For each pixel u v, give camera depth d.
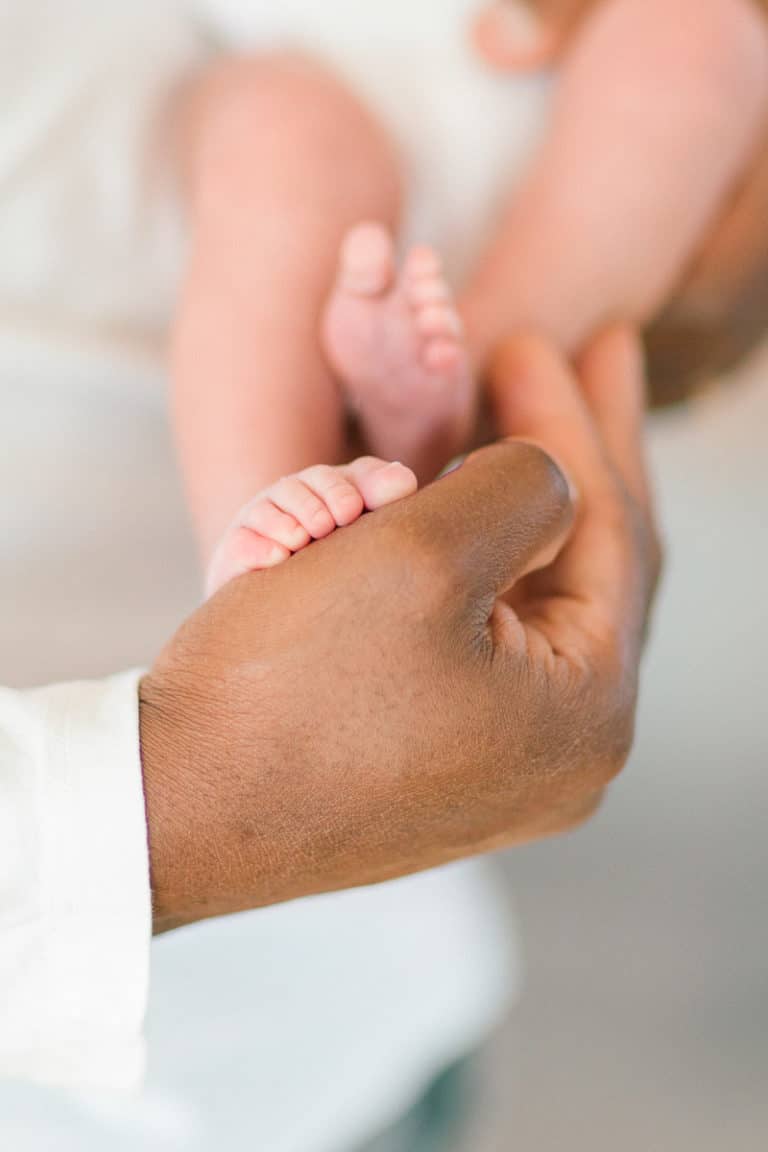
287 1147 0.95
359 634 0.44
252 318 0.73
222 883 0.47
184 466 0.71
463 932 1.05
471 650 0.45
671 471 1.65
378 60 0.91
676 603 1.60
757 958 1.35
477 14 0.94
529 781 0.48
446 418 0.72
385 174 0.81
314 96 0.80
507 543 0.48
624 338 0.86
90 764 0.45
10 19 0.84
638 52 0.83
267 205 0.76
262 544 0.49
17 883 0.45
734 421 1.67
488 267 0.83
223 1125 0.92
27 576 0.87
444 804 0.47
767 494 1.66
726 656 1.57
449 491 0.48
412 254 0.69
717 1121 1.24
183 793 0.45
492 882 1.39
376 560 0.45
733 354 1.02
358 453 0.76
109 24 0.88
